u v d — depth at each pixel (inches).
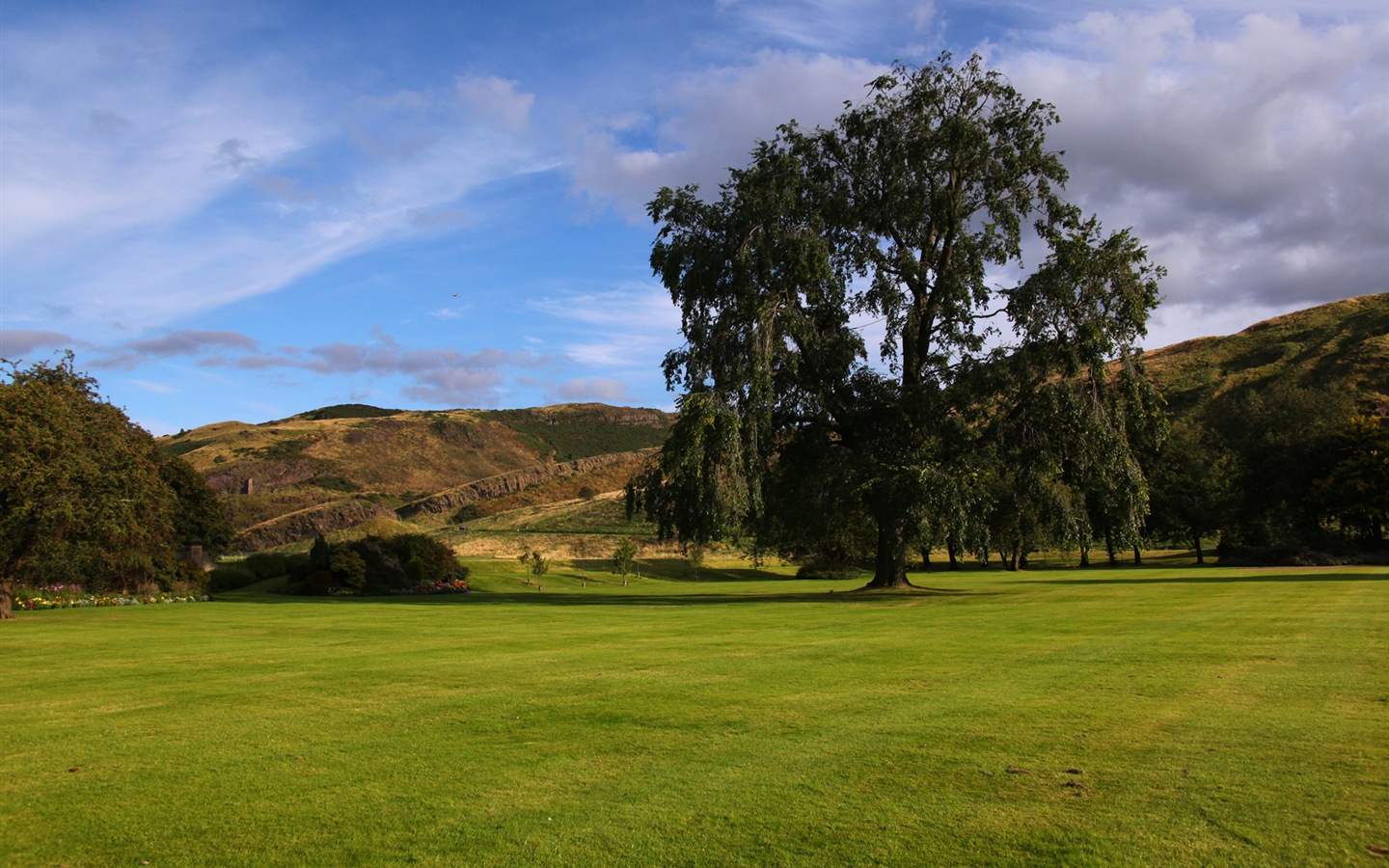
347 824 202.2
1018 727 287.4
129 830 199.8
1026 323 1091.3
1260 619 642.8
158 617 940.0
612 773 241.0
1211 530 2463.1
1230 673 389.7
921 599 1061.8
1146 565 2374.5
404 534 1930.4
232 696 369.1
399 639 619.5
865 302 1227.9
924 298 1254.9
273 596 1619.1
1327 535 2335.1
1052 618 707.4
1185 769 235.3
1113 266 1072.2
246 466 5620.1
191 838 194.5
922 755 254.1
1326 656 439.5
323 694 370.3
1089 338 1034.7
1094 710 313.0
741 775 236.4
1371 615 653.3
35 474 963.3
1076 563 2741.1
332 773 243.3
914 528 1045.2
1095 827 192.9
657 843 188.1
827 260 1096.2
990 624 669.3
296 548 3442.4
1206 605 805.2
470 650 536.7
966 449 1114.7
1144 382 1111.6
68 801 221.3
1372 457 2213.3
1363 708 309.9
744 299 1084.5
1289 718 295.3
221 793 226.8
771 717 310.7
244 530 4001.0
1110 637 548.7
